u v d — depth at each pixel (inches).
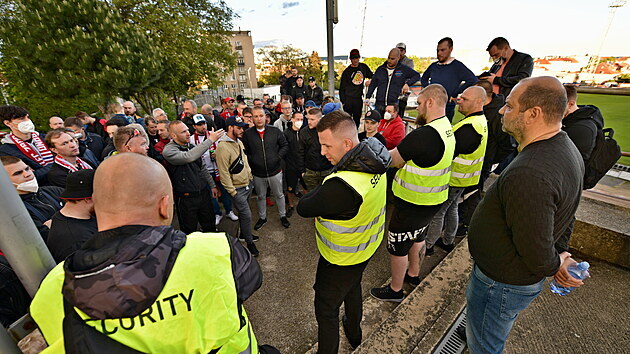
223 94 1776.6
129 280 22.0
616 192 131.5
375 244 61.8
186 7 698.2
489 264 47.4
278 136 133.1
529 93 41.4
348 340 74.4
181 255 25.7
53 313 25.7
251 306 91.3
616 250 91.5
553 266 40.5
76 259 23.4
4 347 29.2
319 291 62.7
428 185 71.5
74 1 459.2
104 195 27.0
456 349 65.7
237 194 112.3
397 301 85.6
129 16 600.4
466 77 154.1
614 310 75.6
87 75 481.7
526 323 72.9
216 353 26.3
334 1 208.2
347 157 51.3
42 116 639.1
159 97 645.9
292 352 76.0
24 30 450.3
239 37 2586.1
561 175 38.4
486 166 109.5
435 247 114.0
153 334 23.5
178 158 103.7
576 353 64.7
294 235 132.7
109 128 147.2
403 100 184.1
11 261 31.6
